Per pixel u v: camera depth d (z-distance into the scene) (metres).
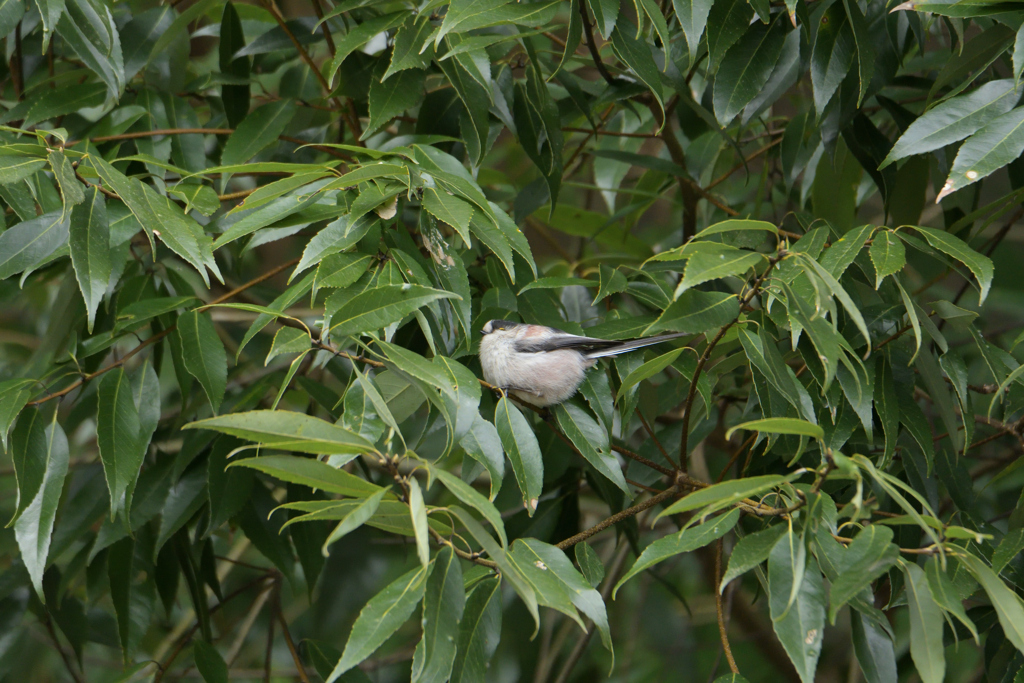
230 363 10.40
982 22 6.65
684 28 5.67
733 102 6.75
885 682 5.57
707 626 12.47
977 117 5.54
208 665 7.14
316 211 5.80
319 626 10.44
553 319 6.91
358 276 5.24
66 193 5.21
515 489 10.45
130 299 7.59
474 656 4.98
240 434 4.20
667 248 10.51
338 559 10.37
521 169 12.82
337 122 10.00
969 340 10.50
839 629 11.61
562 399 6.35
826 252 5.39
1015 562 6.20
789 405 5.99
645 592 12.27
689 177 8.46
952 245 5.22
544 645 10.72
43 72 8.55
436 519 4.91
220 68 8.56
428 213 5.84
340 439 4.23
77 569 8.09
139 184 5.62
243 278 11.74
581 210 10.45
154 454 7.93
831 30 6.78
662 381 9.84
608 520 6.03
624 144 10.51
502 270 7.04
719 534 4.68
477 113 6.75
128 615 7.63
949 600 4.18
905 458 6.64
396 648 11.87
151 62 8.23
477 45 5.75
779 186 10.69
